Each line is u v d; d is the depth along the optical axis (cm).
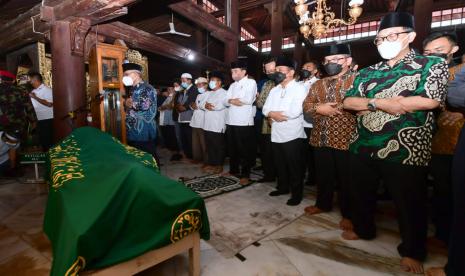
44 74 481
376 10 1025
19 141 384
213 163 438
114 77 360
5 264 184
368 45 1144
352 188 207
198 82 455
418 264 174
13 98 369
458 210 130
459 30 909
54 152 218
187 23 731
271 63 316
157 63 836
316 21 616
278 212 271
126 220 130
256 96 399
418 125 160
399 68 167
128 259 127
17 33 466
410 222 173
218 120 422
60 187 146
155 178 146
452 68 183
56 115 350
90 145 214
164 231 139
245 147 371
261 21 1191
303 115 286
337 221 250
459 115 184
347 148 229
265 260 189
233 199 306
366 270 177
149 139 319
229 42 657
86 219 116
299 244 210
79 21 323
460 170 129
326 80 242
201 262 186
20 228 237
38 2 453
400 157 164
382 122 169
